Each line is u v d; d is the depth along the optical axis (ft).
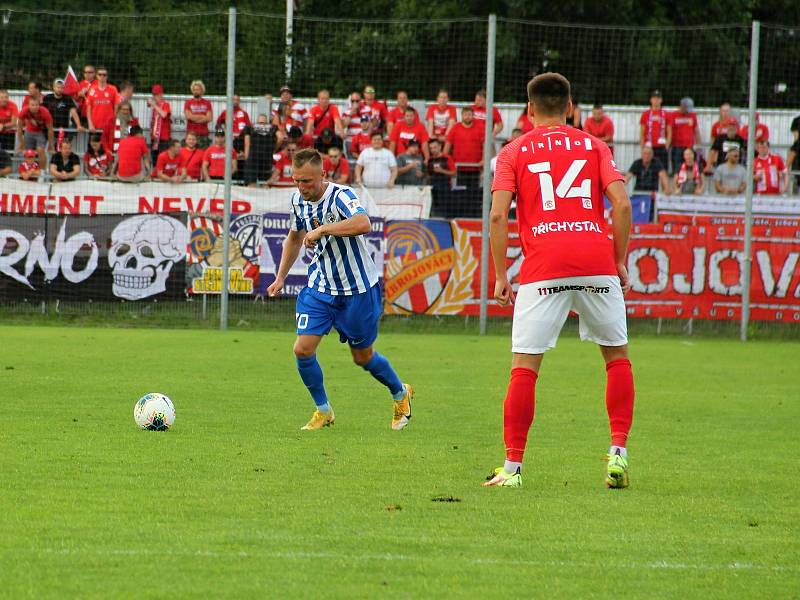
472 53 305.53
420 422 102.99
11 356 152.97
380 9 347.56
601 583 51.03
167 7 351.67
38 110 231.30
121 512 62.85
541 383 136.98
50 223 207.31
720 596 49.42
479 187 223.10
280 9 356.38
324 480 73.61
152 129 236.63
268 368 144.97
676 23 337.31
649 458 86.02
